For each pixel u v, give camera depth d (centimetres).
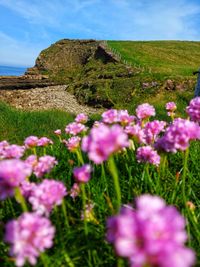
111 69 4481
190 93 2764
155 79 3131
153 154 346
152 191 345
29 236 150
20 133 1239
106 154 170
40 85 5147
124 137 172
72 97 3809
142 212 114
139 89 3064
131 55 5872
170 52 6838
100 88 3416
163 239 108
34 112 1773
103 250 262
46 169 297
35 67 7425
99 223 293
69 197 355
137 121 416
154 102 2797
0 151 333
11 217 326
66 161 475
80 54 7181
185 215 293
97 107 3262
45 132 1306
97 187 356
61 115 1861
